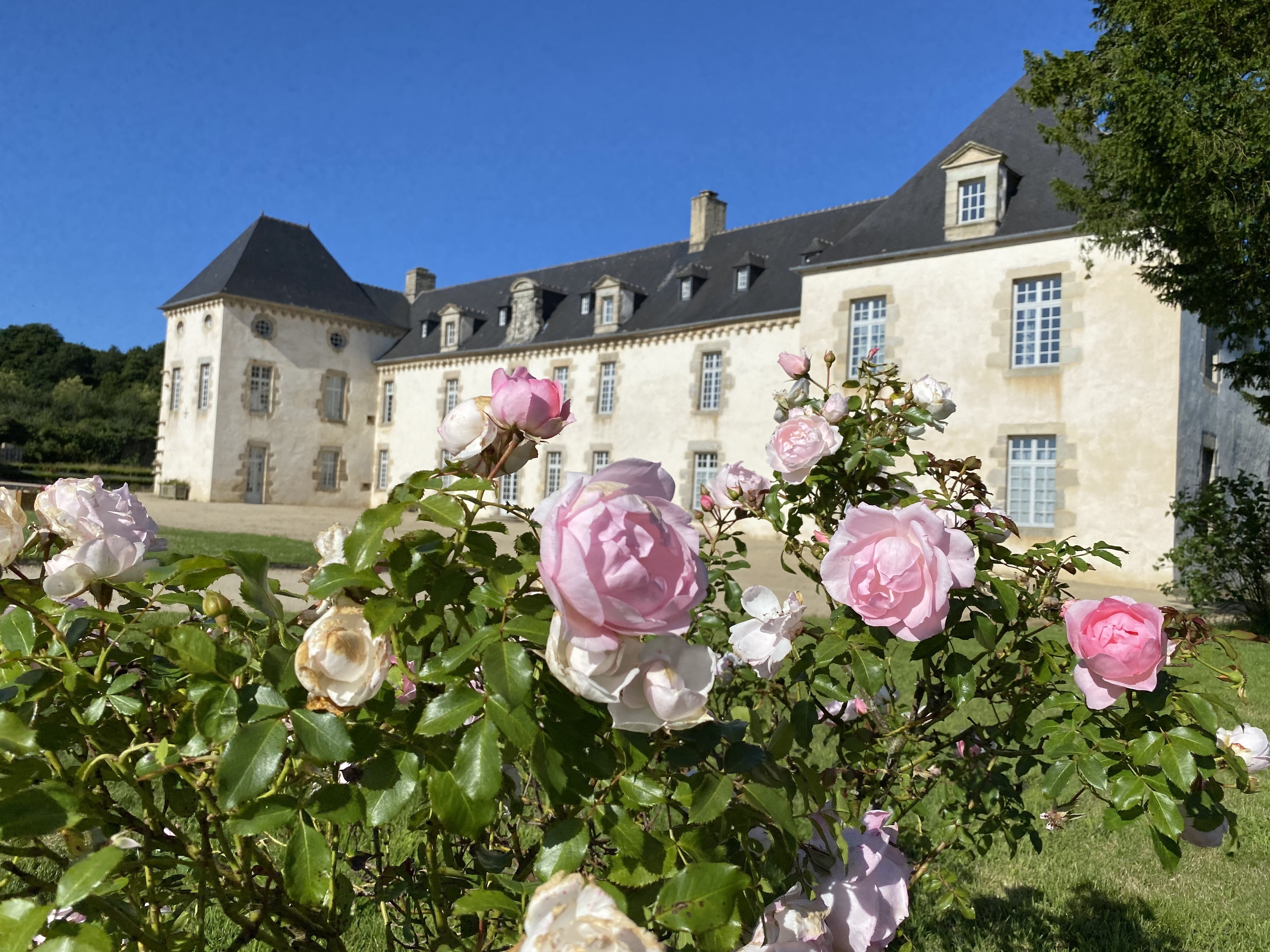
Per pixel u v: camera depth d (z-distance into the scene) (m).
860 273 20.44
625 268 31.47
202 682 0.97
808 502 2.29
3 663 1.08
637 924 0.92
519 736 0.87
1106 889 3.40
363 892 1.69
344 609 1.02
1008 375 18.23
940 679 2.03
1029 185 18.84
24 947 0.74
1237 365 11.98
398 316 38.28
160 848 1.06
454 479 1.11
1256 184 9.45
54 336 69.56
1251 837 4.00
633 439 27.27
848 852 1.21
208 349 33.06
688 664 0.88
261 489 33.44
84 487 1.23
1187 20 9.59
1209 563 12.04
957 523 1.78
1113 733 1.52
